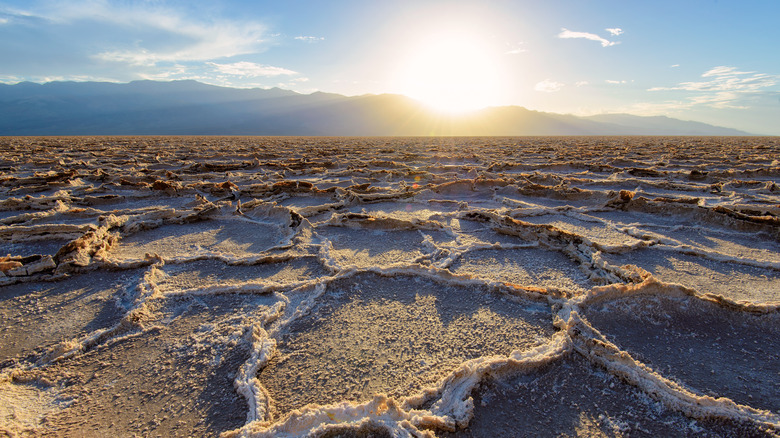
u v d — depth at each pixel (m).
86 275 4.30
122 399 2.40
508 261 4.77
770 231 5.70
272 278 4.23
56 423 2.20
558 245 5.17
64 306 3.60
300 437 1.99
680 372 2.62
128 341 3.03
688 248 4.99
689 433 2.12
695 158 17.25
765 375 2.60
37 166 13.78
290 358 2.79
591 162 15.51
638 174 12.20
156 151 21.97
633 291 3.41
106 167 14.34
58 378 2.60
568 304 3.29
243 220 6.77
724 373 2.62
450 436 2.08
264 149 24.91
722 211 6.29
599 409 2.29
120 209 7.87
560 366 2.66
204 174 12.64
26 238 5.55
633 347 2.87
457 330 3.14
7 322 3.32
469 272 4.40
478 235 5.91
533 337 3.04
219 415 2.26
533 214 7.25
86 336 3.08
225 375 2.62
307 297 3.72
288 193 9.41
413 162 17.48
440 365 2.68
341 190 9.14
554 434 2.10
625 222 6.66
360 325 3.23
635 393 2.41
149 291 3.77
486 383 2.47
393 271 4.21
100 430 2.15
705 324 3.18
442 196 9.34
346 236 5.89
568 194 8.55
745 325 3.18
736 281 4.11
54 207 7.21
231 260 4.67
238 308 3.53
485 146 29.19
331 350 2.88
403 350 2.87
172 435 2.11
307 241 5.52
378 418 2.11
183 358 2.80
